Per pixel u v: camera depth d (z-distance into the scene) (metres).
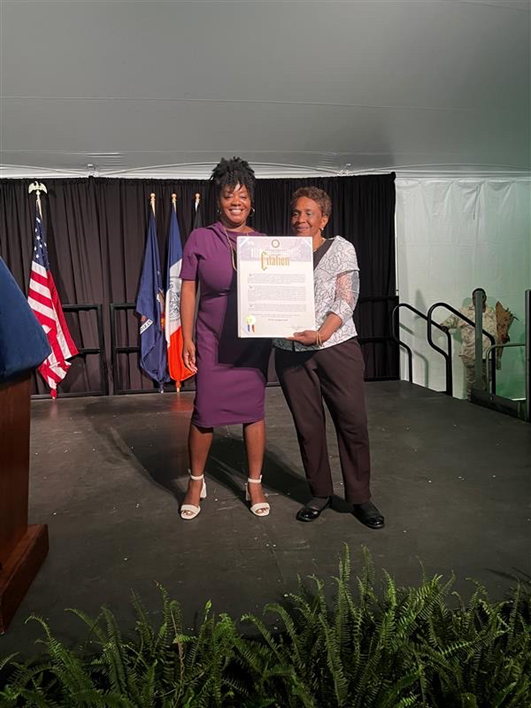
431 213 5.74
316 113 4.02
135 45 3.00
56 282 5.17
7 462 1.59
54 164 4.90
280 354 2.12
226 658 1.20
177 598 1.57
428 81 3.55
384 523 2.07
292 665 1.18
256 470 2.21
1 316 1.38
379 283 5.66
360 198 5.55
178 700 1.13
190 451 2.18
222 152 4.80
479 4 2.72
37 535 1.78
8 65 3.17
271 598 1.56
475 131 4.46
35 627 1.43
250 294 1.91
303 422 2.12
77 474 2.80
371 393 4.82
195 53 3.11
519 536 1.94
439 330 5.77
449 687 1.18
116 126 4.12
